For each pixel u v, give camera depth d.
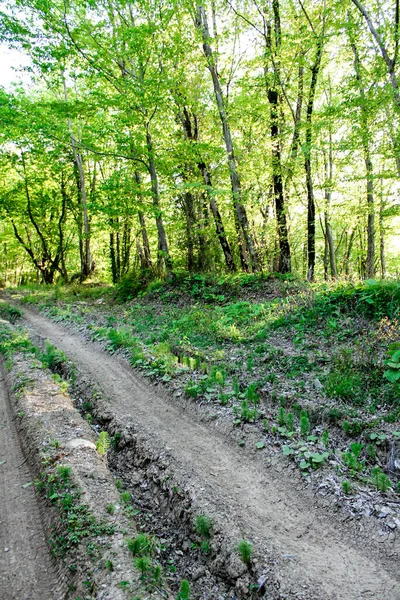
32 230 32.47
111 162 25.05
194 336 11.38
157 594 3.66
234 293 14.49
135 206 15.70
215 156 15.14
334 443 5.93
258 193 17.33
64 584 3.98
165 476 5.70
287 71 14.95
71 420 7.09
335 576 3.88
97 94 14.25
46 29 14.63
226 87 16.27
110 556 4.05
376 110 12.30
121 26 14.32
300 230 24.05
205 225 18.70
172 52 13.98
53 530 4.67
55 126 15.62
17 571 4.24
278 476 5.36
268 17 14.00
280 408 6.35
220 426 6.70
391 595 3.62
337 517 4.56
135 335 12.47
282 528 4.54
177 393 8.02
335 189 15.15
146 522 5.20
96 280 26.25
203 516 4.66
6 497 5.42
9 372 9.78
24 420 7.16
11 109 15.83
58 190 28.16
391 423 6.18
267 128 16.11
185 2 13.70
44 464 5.70
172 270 16.97
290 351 9.15
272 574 3.95
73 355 11.27
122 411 7.73
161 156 15.30
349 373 7.57
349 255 26.11
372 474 5.16
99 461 5.90
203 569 4.38
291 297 12.12
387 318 8.95
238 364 9.02
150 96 13.96
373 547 4.13
